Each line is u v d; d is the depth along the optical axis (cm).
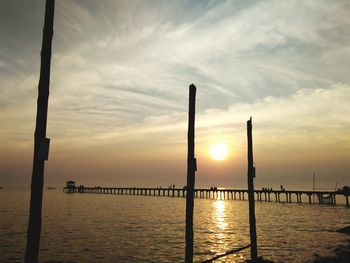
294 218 3662
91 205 5784
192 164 827
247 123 1291
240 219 3547
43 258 1658
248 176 1276
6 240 2125
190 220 814
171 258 1652
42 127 536
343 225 3003
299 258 1552
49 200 7381
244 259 1566
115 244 2028
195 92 844
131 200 7575
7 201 6562
